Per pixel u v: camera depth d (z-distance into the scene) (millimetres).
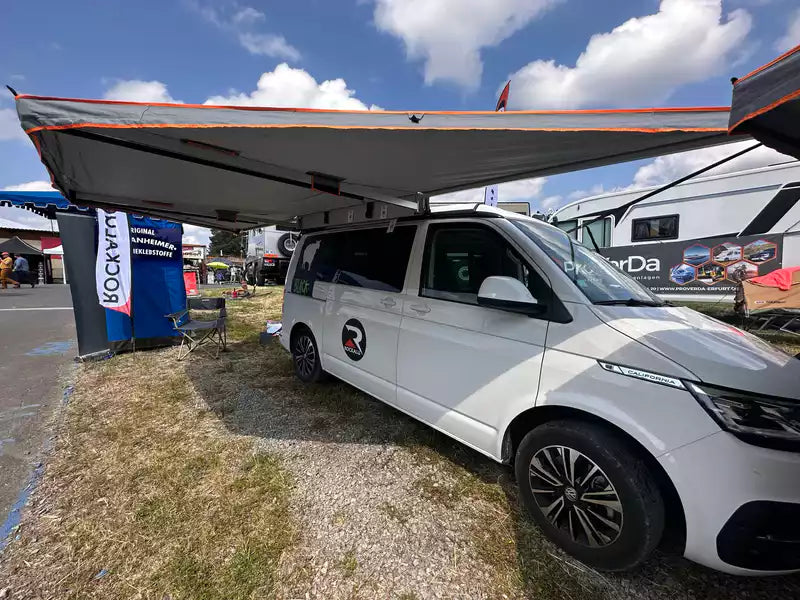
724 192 7551
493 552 1946
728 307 7531
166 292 5805
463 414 2391
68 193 3111
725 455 1457
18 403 3758
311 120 1719
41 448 2902
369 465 2689
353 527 2104
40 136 1791
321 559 1894
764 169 7090
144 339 5820
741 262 7332
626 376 1699
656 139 1898
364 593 1717
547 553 1938
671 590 1725
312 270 4137
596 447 1753
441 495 2371
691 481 1509
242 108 1691
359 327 3309
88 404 3738
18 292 16406
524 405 2035
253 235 20891
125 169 2396
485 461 2744
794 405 1471
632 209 8891
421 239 2893
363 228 3533
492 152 2141
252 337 6844
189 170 2420
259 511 2219
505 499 2340
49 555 1892
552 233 2639
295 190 2975
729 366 1590
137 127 1629
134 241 5441
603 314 1904
